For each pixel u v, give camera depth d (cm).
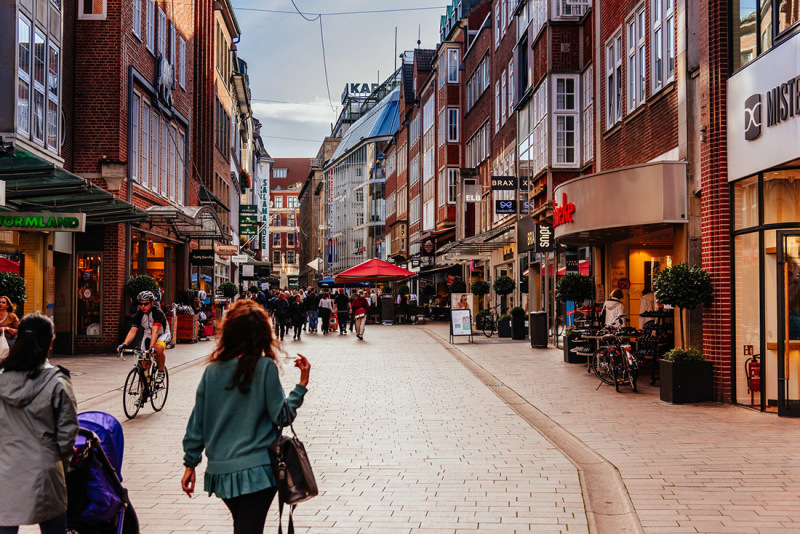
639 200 1412
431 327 3741
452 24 4947
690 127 1373
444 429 1005
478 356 2059
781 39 1077
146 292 1157
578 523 595
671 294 1227
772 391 1130
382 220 8625
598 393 1341
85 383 1438
